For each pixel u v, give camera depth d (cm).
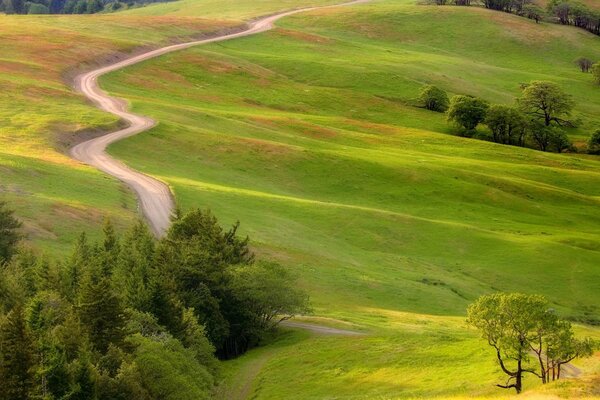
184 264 9938
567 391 5862
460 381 7531
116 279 9169
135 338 7388
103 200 13975
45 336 6525
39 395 5600
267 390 8169
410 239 15300
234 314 10019
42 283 8725
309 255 13438
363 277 12900
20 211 12244
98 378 6228
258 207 15638
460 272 14125
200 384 7575
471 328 10462
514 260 14550
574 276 14025
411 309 11969
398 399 6756
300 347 9500
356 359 8838
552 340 6625
